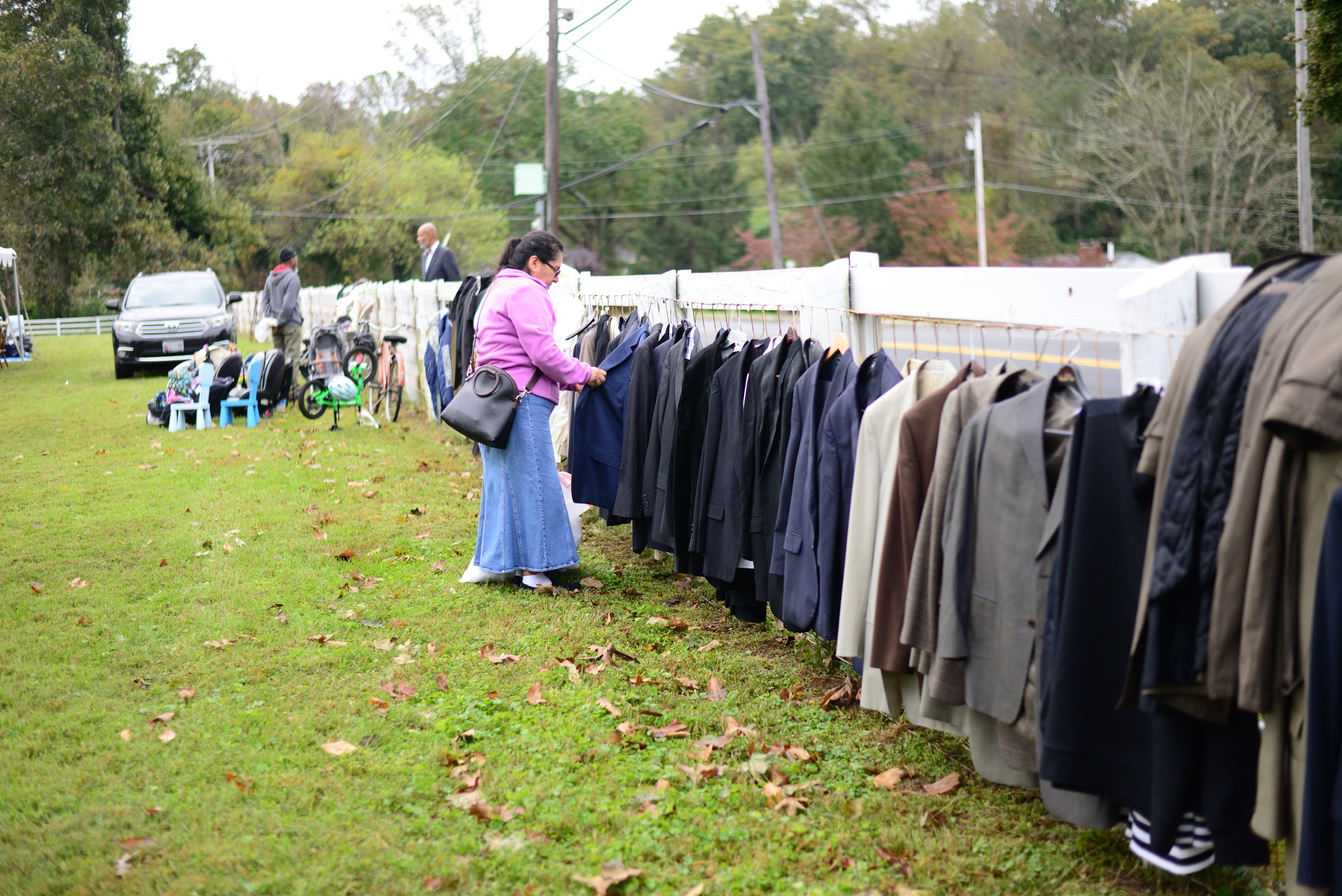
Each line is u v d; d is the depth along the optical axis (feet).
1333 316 6.81
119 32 120.88
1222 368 7.50
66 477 28.12
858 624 11.36
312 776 11.28
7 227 107.24
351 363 38.27
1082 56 162.09
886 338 15.46
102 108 111.24
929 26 174.50
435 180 161.17
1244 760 8.00
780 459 13.51
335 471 28.43
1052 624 8.71
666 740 12.32
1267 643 7.26
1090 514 8.53
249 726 12.60
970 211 142.72
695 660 14.93
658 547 16.92
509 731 12.41
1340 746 7.02
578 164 165.58
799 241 152.25
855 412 12.00
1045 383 9.26
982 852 9.90
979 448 9.61
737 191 168.66
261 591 17.93
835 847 9.93
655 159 169.37
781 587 13.39
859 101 165.78
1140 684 7.96
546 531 17.85
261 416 38.63
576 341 22.68
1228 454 7.44
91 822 10.39
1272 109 126.31
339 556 20.07
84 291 133.39
